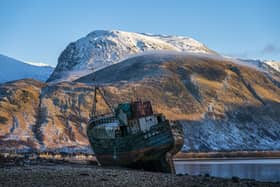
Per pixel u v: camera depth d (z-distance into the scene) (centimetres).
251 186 4678
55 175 4988
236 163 14300
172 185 4519
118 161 8644
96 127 9275
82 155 15450
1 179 4491
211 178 5469
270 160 17325
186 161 16638
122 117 8569
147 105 8450
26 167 6172
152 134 8012
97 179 4762
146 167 8294
